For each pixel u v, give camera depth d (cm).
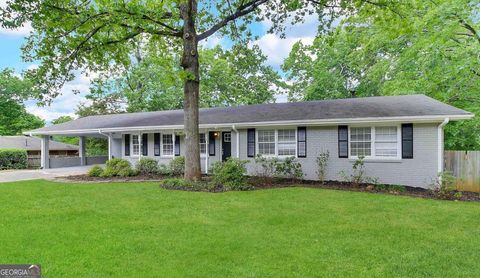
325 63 2541
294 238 546
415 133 1166
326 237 552
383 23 1306
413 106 1238
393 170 1202
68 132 1881
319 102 1616
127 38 1200
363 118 1187
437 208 785
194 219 676
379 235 563
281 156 1428
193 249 491
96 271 408
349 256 462
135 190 1060
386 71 1792
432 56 1377
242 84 3053
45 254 467
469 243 520
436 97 1515
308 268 419
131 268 418
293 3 1234
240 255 466
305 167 1370
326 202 852
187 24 1169
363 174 1255
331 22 1305
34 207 802
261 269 415
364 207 791
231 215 710
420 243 520
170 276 393
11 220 670
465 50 1295
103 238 547
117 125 1767
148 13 1071
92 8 1035
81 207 800
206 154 1609
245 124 1421
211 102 2938
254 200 879
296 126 1389
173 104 2812
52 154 3119
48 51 1112
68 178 1453
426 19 1231
